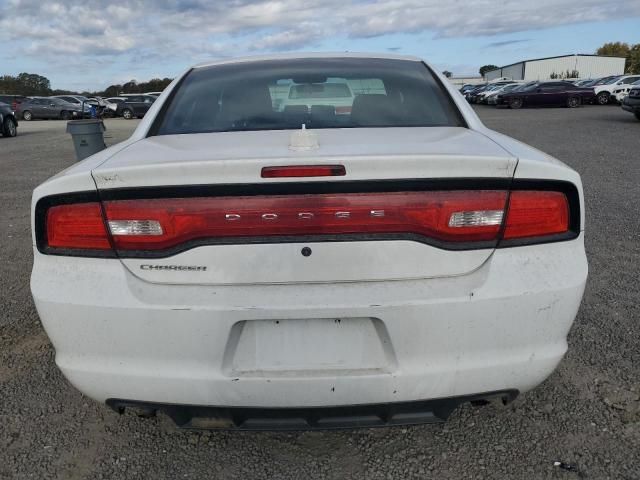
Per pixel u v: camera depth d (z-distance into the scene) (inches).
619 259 165.8
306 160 63.1
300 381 66.4
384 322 65.2
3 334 124.0
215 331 65.5
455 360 67.3
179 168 63.6
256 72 107.6
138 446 86.3
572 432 87.4
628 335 117.6
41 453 84.6
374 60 113.4
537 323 68.0
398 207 64.6
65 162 438.0
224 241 64.9
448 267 66.2
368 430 89.4
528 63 2421.3
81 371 69.2
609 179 297.0
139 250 66.4
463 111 96.3
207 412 69.6
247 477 79.4
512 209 66.7
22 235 208.7
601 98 1151.0
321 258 64.9
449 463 81.5
